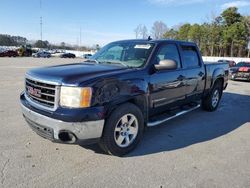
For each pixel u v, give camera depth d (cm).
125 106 388
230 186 327
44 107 360
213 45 6850
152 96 449
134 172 353
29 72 408
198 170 364
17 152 400
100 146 395
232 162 394
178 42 541
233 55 6688
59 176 336
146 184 324
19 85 1067
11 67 2100
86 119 343
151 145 450
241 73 1636
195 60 595
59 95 349
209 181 337
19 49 5397
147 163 380
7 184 313
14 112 621
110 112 373
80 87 343
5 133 477
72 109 342
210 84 662
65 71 382
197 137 499
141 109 429
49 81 355
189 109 577
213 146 456
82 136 350
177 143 464
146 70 436
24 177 330
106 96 363
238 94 1056
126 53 484
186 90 550
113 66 434
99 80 359
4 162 367
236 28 6353
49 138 365
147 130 530
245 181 339
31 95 390
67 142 357
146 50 469
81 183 321
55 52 7425
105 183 323
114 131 379
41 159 380
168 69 447
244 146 461
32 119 377
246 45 6556
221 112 709
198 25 7056
